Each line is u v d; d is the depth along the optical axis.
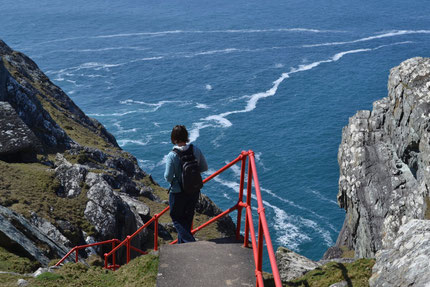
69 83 181.88
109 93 167.12
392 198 26.48
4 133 31.20
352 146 30.50
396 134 27.67
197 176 7.31
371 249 26.14
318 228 79.50
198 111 145.00
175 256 7.09
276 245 74.81
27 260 12.57
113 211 25.84
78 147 44.19
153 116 142.25
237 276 6.59
